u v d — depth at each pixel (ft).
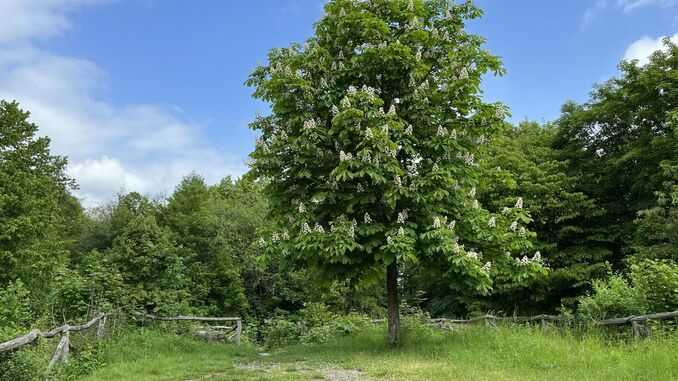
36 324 33.88
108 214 115.96
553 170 76.23
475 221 36.37
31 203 82.23
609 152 78.23
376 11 38.99
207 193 119.34
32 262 78.69
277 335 54.29
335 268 36.76
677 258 54.65
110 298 44.65
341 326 51.44
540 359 28.91
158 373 30.58
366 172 32.19
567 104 86.94
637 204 70.13
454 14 39.96
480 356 30.86
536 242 70.59
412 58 36.22
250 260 87.30
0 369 23.00
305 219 34.47
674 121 60.23
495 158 75.61
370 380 25.77
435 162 35.94
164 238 69.36
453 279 35.99
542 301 73.26
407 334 40.98
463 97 37.01
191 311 63.77
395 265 38.96
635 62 73.15
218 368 32.37
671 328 31.40
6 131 84.58
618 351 29.60
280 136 36.83
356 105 33.81
